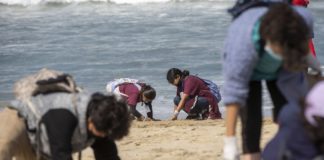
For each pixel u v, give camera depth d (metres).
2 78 32.81
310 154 7.50
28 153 9.86
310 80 10.13
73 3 55.09
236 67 9.01
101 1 54.62
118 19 48.25
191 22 45.75
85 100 9.24
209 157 14.28
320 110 7.21
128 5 53.28
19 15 52.47
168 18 47.69
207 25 44.56
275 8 8.44
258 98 10.08
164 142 16.16
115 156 10.04
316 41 38.31
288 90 9.62
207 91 22.28
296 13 8.41
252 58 8.95
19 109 9.57
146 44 39.38
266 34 8.41
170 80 22.61
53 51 38.44
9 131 9.59
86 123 9.20
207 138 16.41
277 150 7.82
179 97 22.64
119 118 9.05
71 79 9.69
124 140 16.50
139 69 33.50
